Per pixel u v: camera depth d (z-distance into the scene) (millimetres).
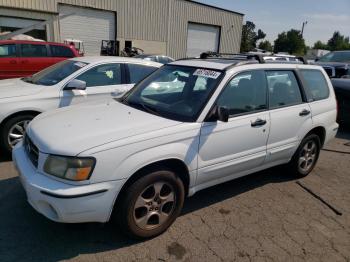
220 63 3740
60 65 5770
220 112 3174
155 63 6254
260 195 4121
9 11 18734
